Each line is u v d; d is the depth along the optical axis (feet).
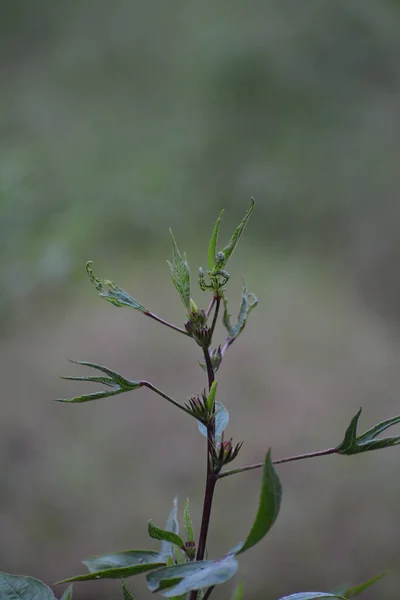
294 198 27.61
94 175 28.53
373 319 21.27
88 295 21.18
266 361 17.65
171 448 13.97
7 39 33.81
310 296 22.20
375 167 27.68
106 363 17.22
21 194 23.68
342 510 12.15
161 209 27.17
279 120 29.58
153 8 34.30
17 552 10.76
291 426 15.14
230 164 28.94
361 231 25.81
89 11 34.88
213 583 3.63
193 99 31.14
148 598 9.78
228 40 30.78
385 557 11.13
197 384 16.49
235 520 11.93
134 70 33.35
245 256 25.21
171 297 21.03
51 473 12.86
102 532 11.51
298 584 10.59
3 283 19.76
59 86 32.94
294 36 30.66
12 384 16.01
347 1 31.01
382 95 30.01
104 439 13.98
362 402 16.25
